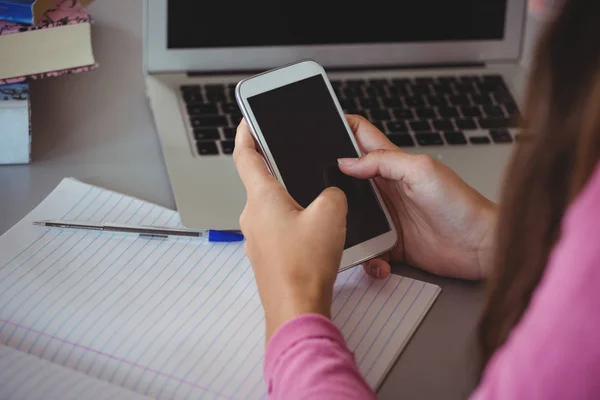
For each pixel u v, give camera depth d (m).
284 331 0.53
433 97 0.94
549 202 0.46
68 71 0.78
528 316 0.39
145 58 0.90
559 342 0.36
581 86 0.40
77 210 0.75
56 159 0.81
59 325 0.62
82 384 0.57
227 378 0.59
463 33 0.97
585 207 0.36
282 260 0.58
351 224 0.69
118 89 0.92
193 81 0.91
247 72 0.93
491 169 0.84
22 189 0.77
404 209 0.72
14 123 0.77
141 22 1.04
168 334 0.63
